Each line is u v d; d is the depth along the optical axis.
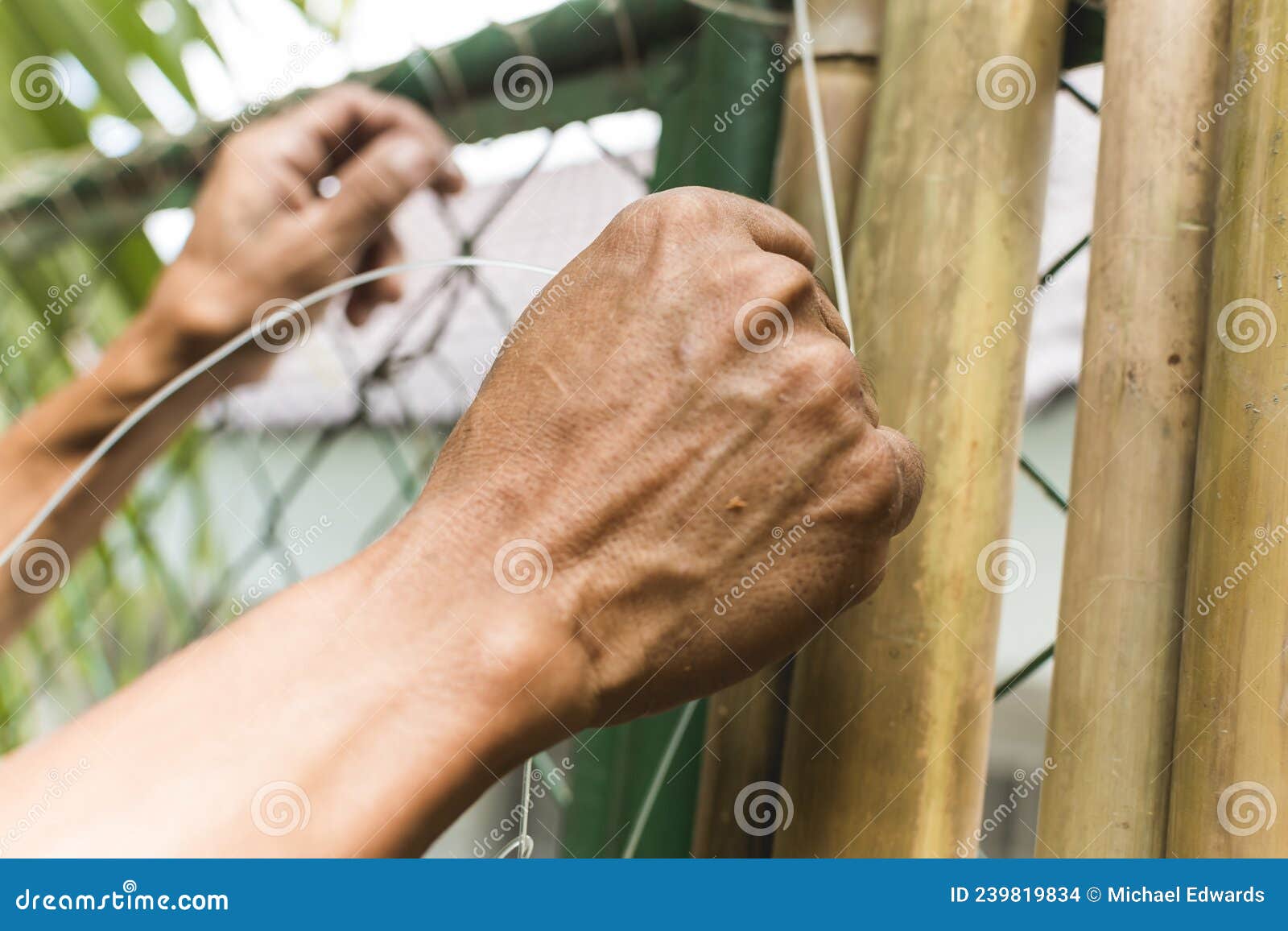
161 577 0.99
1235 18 0.40
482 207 0.90
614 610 0.36
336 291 0.51
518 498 0.35
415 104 0.67
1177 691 0.40
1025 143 0.44
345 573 0.36
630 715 0.38
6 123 0.94
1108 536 0.41
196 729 0.32
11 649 1.01
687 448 0.36
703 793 0.51
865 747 0.44
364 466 1.10
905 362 0.45
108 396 0.73
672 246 0.37
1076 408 0.43
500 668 0.33
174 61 0.87
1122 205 0.42
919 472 0.39
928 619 0.44
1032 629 0.83
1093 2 0.47
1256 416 0.37
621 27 0.58
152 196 0.87
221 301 0.71
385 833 0.32
